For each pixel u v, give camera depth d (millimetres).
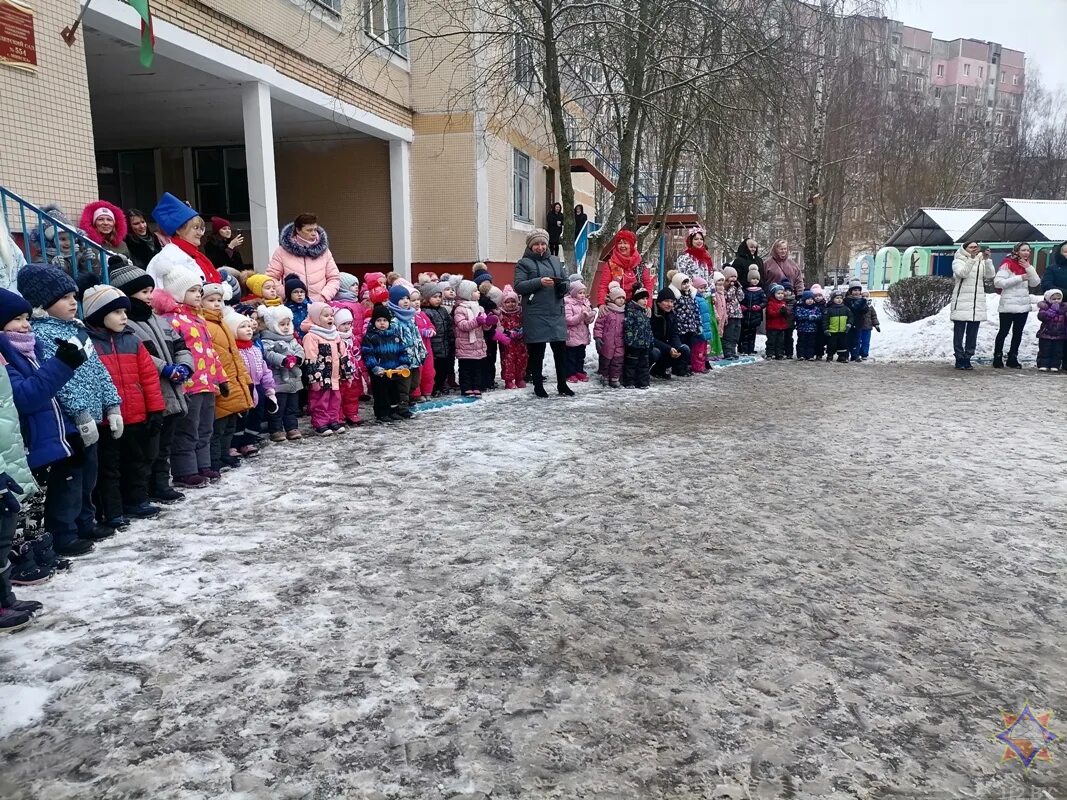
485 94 11750
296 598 3123
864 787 1964
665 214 13250
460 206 13391
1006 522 4105
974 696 2400
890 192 33312
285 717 2279
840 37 16391
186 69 9273
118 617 2947
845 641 2764
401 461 5402
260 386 5586
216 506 4367
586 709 2322
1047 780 1992
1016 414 7398
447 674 2529
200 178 14211
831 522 4098
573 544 3752
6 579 2912
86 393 3518
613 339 9031
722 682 2479
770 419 7090
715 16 9719
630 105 11023
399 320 6875
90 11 6832
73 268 5211
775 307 12742
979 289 11109
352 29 11188
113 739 2170
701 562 3521
